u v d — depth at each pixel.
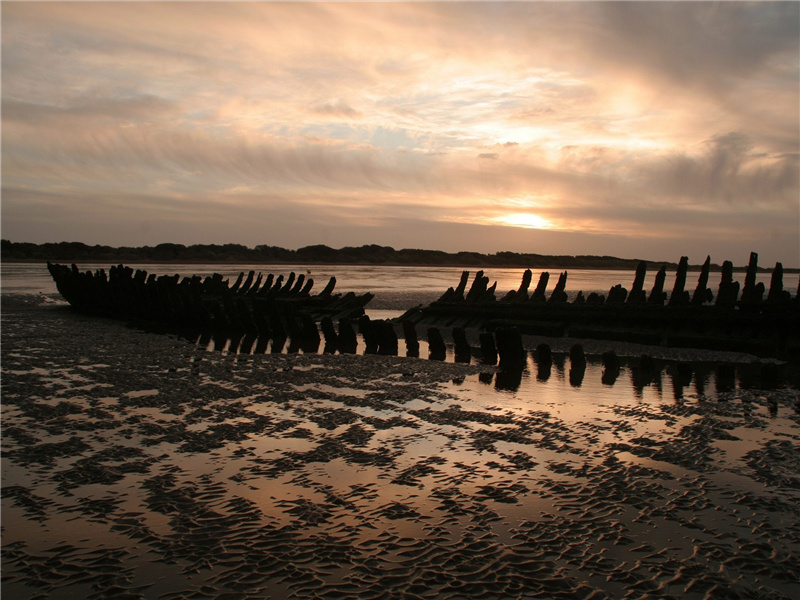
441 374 16.19
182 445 9.88
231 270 109.56
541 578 5.88
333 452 9.51
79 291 35.41
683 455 9.40
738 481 8.37
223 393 13.63
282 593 5.62
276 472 8.65
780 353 18.02
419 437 10.33
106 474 8.55
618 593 5.64
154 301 31.52
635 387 14.55
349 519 7.14
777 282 19.70
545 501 7.68
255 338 25.42
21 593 5.65
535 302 24.02
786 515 7.29
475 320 25.41
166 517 7.21
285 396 13.40
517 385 14.80
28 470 8.75
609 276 120.94
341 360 18.56
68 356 18.94
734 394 13.72
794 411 12.19
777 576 5.93
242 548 6.46
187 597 5.57
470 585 5.75
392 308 36.53
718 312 19.31
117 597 5.57
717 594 5.62
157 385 14.48
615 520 7.13
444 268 158.38
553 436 10.40
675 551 6.41
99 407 12.34
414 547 6.48
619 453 9.52
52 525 7.02
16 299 42.50
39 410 12.05
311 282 37.31
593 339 21.50
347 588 5.69
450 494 7.87
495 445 9.91
